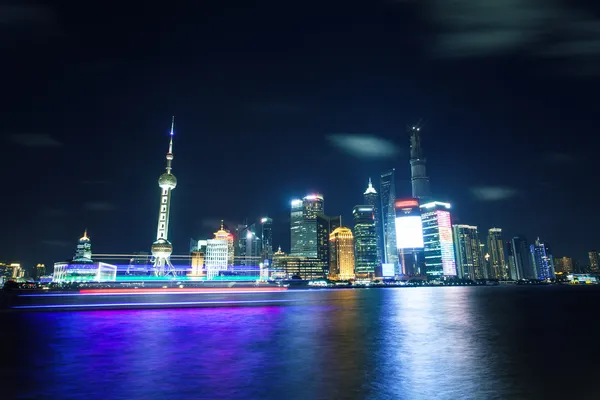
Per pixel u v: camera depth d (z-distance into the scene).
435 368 31.55
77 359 36.47
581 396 23.80
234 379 28.34
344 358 36.06
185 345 44.53
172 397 24.12
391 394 24.38
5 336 53.59
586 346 42.28
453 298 178.25
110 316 88.50
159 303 145.12
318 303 140.88
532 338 48.53
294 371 30.73
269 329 60.00
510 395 24.03
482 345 43.31
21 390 25.84
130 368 32.28
